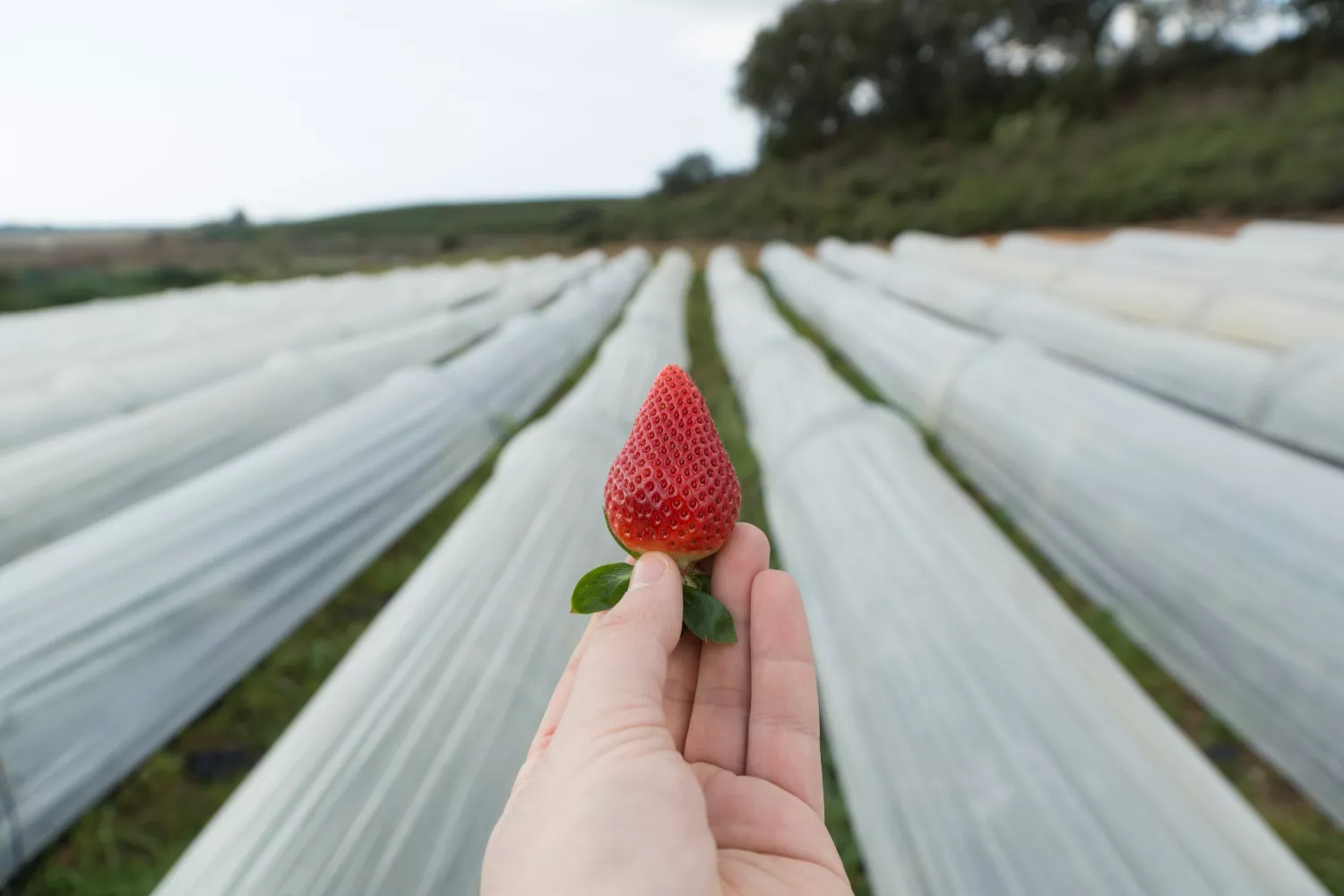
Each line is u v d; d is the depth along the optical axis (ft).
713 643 0.73
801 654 0.71
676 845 0.50
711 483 0.64
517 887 0.50
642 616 0.58
